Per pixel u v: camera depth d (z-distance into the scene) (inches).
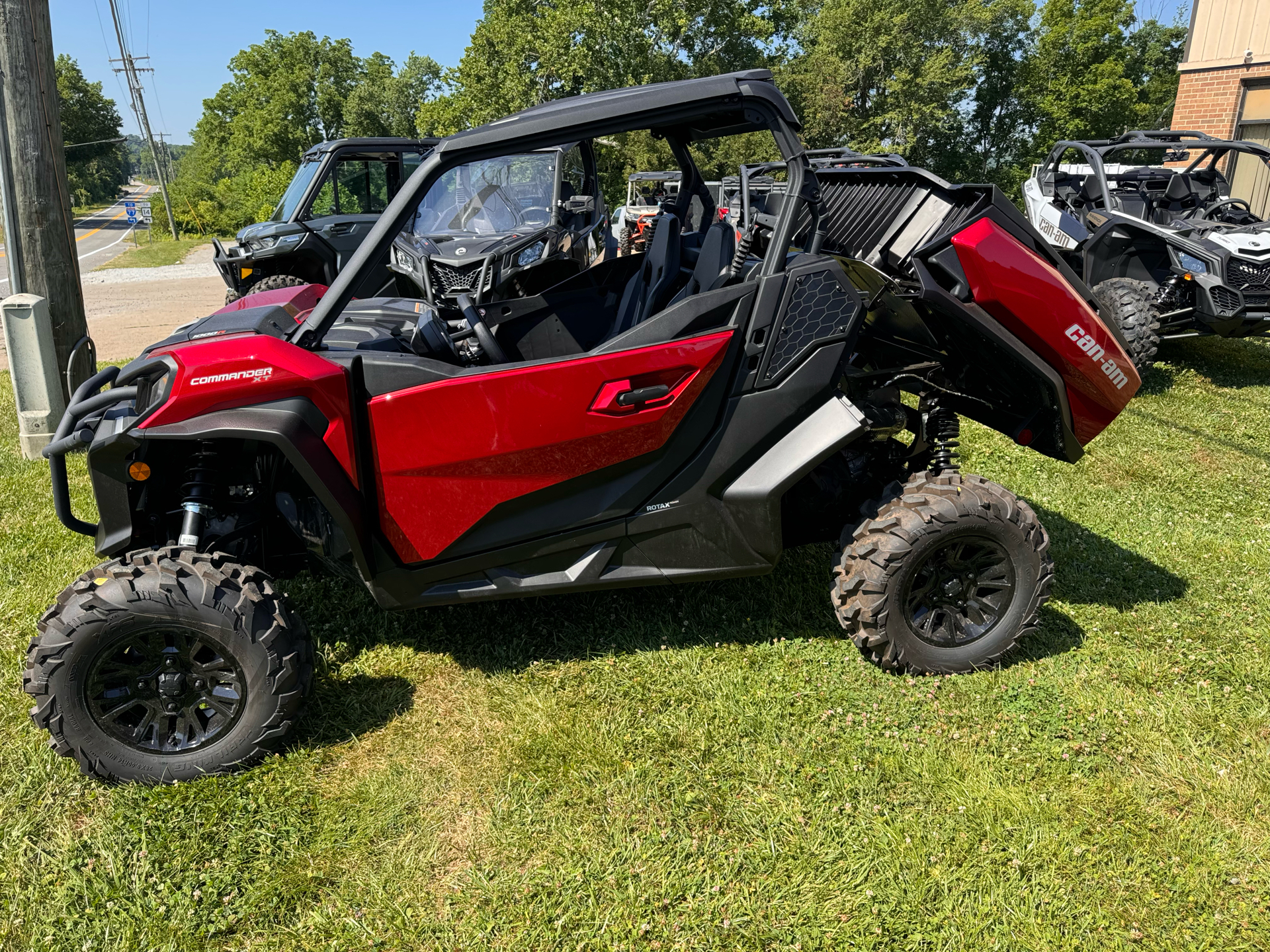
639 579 107.0
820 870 81.6
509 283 277.6
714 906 77.4
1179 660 116.4
